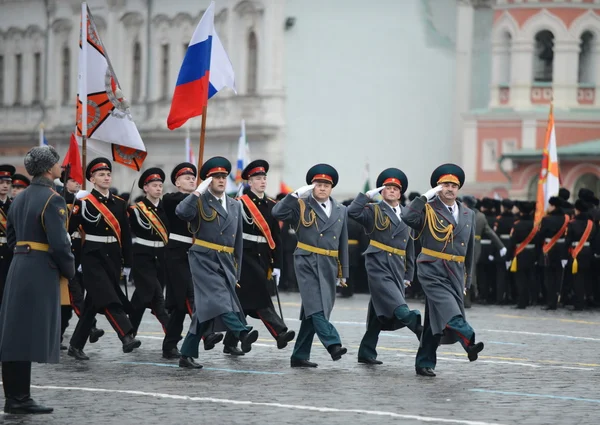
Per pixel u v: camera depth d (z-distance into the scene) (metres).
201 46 36.56
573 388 29.34
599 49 94.56
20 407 25.38
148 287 35.62
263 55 99.75
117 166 112.38
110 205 34.25
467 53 102.31
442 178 31.25
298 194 32.50
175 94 37.16
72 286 37.12
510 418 25.19
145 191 36.31
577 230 52.56
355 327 42.97
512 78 95.56
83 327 33.84
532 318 48.47
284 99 99.44
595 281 55.22
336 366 32.72
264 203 34.72
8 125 125.31
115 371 31.48
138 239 35.91
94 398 27.19
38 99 122.44
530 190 92.50
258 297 33.66
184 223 34.12
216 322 31.77
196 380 29.95
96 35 37.34
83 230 34.12
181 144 106.56
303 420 24.70
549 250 53.12
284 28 99.44
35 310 25.55
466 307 54.00
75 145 38.09
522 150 94.06
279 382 29.67
